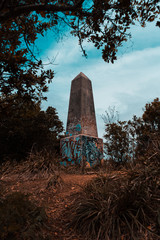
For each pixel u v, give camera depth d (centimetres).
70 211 329
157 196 286
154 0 323
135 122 733
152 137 438
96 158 914
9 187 467
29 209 285
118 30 347
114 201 279
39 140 1119
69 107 1041
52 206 360
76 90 1041
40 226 264
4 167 662
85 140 898
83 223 281
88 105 1020
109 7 303
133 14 332
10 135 984
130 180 325
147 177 315
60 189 446
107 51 364
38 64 332
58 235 263
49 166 597
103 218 271
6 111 365
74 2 298
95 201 301
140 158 385
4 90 344
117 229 250
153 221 257
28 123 1049
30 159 657
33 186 475
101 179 368
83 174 631
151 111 905
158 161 353
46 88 363
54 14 335
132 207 277
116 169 512
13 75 330
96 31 361
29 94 359
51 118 1273
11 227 221
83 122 952
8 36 344
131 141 505
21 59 312
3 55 317
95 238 250
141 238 232
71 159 895
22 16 363
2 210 244
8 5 237
